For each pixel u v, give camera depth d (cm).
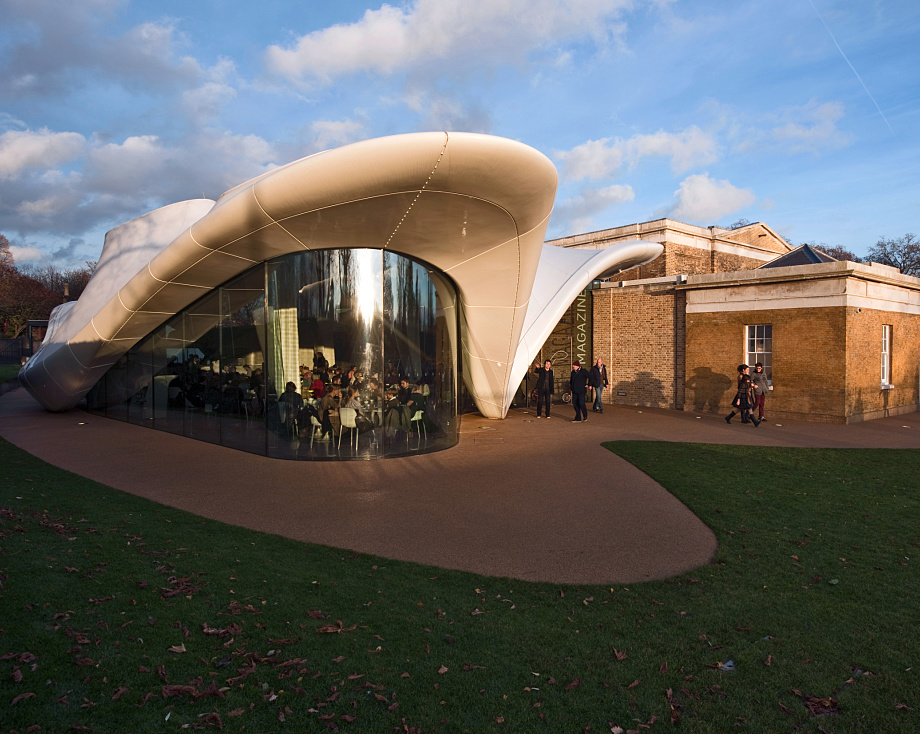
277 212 982
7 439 1331
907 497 800
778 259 2050
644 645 401
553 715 323
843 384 1571
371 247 1150
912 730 314
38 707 311
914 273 5284
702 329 1866
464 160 868
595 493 826
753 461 1041
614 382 2139
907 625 432
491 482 898
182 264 1197
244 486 873
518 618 439
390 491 844
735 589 498
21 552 529
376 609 451
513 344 1453
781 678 362
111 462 1060
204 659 369
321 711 322
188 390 1422
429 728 310
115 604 438
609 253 1930
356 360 1140
